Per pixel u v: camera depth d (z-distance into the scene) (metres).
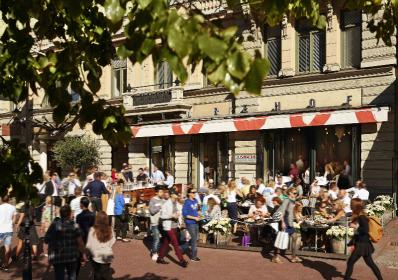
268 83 23.08
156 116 27.06
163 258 12.54
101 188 15.71
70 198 18.09
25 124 10.28
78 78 5.01
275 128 21.39
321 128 21.48
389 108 18.70
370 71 19.97
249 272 11.36
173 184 23.62
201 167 25.92
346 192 16.28
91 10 5.39
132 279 10.88
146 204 16.88
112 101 29.02
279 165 22.67
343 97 20.84
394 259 12.12
